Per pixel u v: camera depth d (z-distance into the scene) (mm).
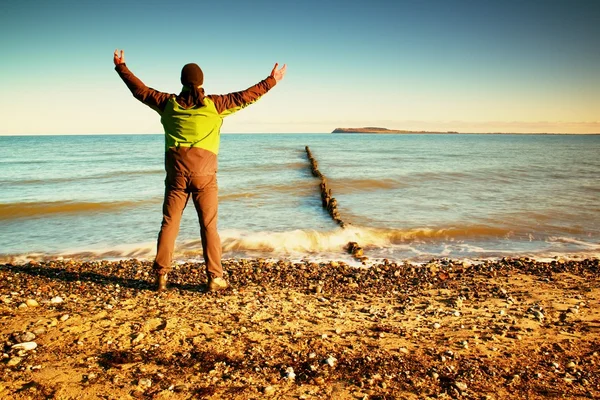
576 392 2910
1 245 9438
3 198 15461
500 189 18344
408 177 22531
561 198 15906
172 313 4203
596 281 6688
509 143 102500
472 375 3127
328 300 5422
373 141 112000
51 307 4340
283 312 4594
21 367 2873
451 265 7898
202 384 2787
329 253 8938
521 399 2789
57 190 17922
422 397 2768
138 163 33594
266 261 8125
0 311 4105
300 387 2836
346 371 3129
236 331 3807
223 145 75375
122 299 4824
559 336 4070
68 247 9281
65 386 2648
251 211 13039
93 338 3432
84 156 42938
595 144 97375
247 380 2883
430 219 11969
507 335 4059
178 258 8273
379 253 8984
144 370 2932
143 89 4199
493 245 9734
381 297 5699
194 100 4195
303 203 14609
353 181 20438
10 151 53750
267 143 88312
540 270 7504
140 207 13812
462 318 4660
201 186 4535
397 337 3947
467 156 44125
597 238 10406
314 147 67625
